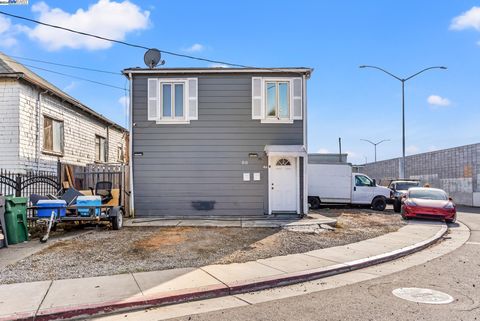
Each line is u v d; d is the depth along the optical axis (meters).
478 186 27.86
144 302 6.27
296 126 16.64
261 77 16.62
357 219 17.22
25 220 11.07
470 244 12.08
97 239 11.27
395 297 6.57
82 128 21.08
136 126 16.55
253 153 16.53
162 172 16.48
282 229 13.26
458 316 5.64
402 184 24.44
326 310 5.96
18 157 14.82
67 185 15.33
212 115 16.58
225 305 6.32
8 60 16.39
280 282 7.48
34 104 15.98
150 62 16.91
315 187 22.45
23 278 7.48
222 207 16.42
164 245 10.56
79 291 6.70
